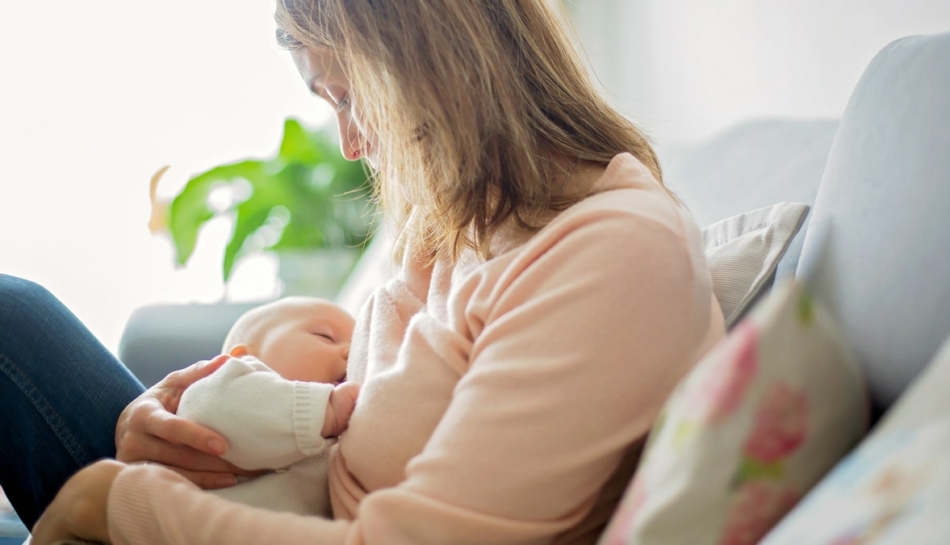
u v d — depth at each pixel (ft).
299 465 2.96
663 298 2.15
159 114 8.32
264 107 8.60
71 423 3.25
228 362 2.85
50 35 7.91
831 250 2.60
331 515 2.97
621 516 1.73
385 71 2.62
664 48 6.70
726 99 5.69
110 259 8.30
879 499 1.26
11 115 7.91
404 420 2.52
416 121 2.64
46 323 3.39
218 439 2.69
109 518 2.44
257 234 8.37
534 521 2.08
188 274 8.57
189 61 8.36
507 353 2.19
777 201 3.63
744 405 1.50
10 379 3.20
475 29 2.64
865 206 2.49
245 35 8.45
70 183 8.11
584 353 2.11
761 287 2.98
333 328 3.67
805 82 4.68
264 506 2.74
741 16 5.37
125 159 8.23
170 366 4.95
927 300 2.06
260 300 5.44
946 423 1.28
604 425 2.09
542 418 2.08
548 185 2.64
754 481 1.54
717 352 1.64
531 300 2.25
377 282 6.55
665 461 1.60
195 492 2.44
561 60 2.95
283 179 8.19
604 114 2.99
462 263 2.85
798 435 1.55
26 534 5.16
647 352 2.12
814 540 1.30
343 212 8.38
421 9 2.60
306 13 2.88
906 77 2.54
